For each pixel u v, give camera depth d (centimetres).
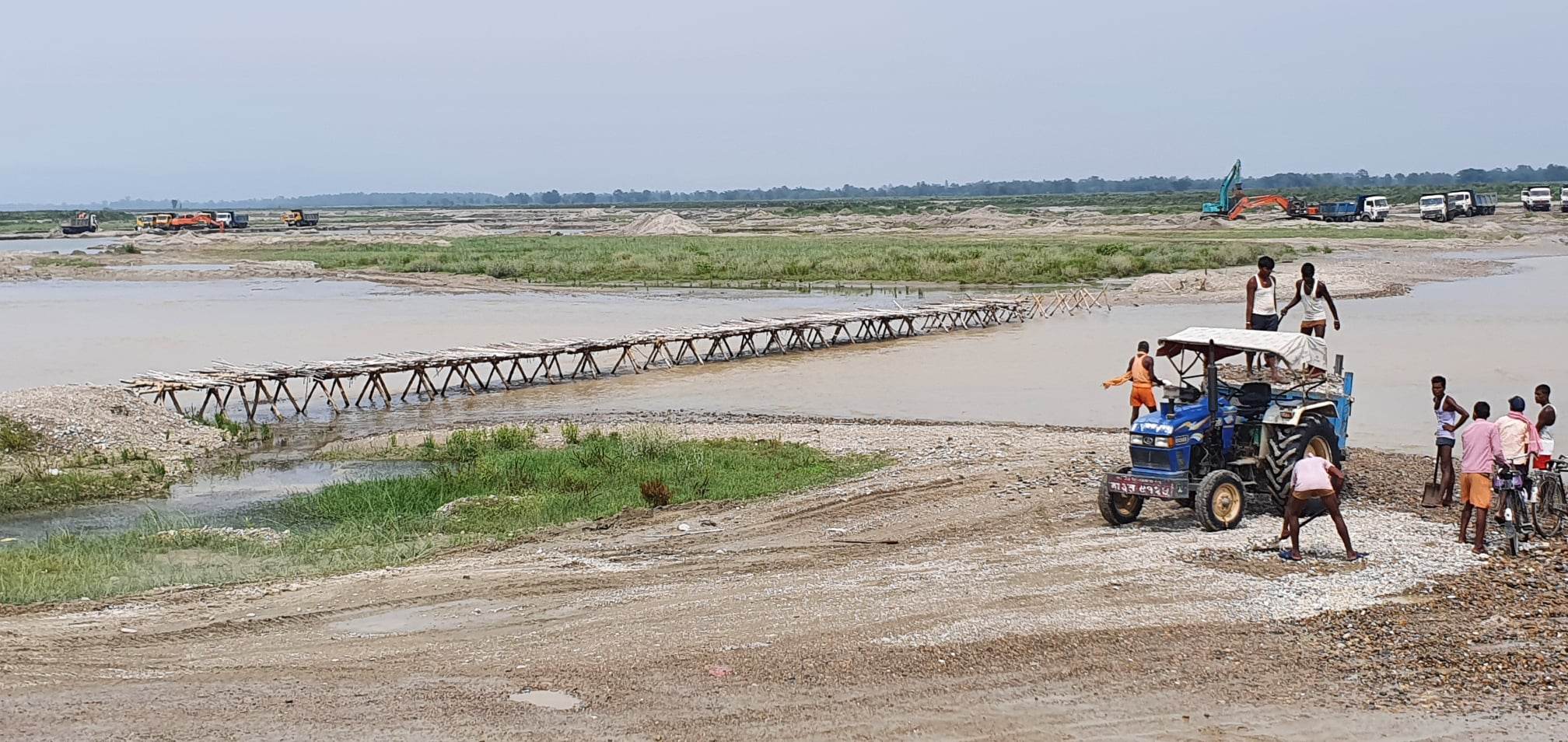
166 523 1859
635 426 2619
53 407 2492
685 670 1069
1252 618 1180
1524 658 1054
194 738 909
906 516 1722
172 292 6266
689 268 6956
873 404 2883
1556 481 1472
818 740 907
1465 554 1374
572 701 995
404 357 3225
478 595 1352
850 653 1105
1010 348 3784
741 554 1533
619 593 1351
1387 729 920
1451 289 5366
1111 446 2173
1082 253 7412
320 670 1091
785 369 3478
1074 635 1138
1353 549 1391
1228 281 5516
